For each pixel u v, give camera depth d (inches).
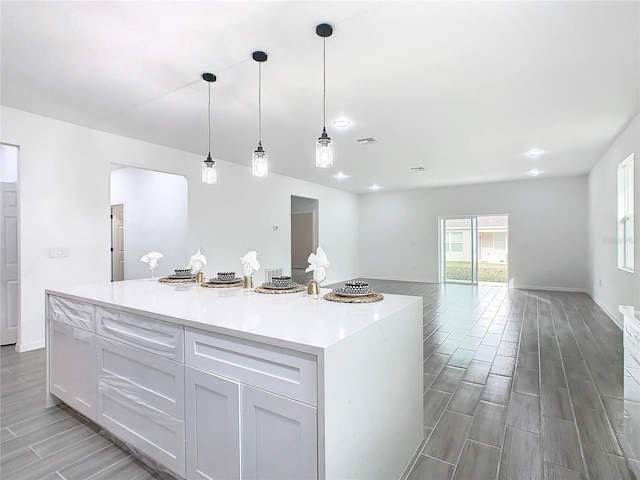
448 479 67.9
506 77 111.5
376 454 60.1
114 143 170.4
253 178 250.8
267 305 74.1
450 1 75.4
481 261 373.4
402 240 376.5
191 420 61.8
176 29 85.1
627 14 79.7
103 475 69.2
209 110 139.1
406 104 133.0
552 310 222.2
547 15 80.2
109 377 78.3
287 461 49.8
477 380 114.1
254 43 91.4
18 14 79.0
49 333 97.9
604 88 120.0
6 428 86.0
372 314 65.1
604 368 123.5
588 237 282.2
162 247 227.5
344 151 204.2
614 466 71.2
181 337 63.2
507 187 322.0
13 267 155.5
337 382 48.6
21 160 139.4
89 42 90.8
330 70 106.3
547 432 83.7
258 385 52.6
